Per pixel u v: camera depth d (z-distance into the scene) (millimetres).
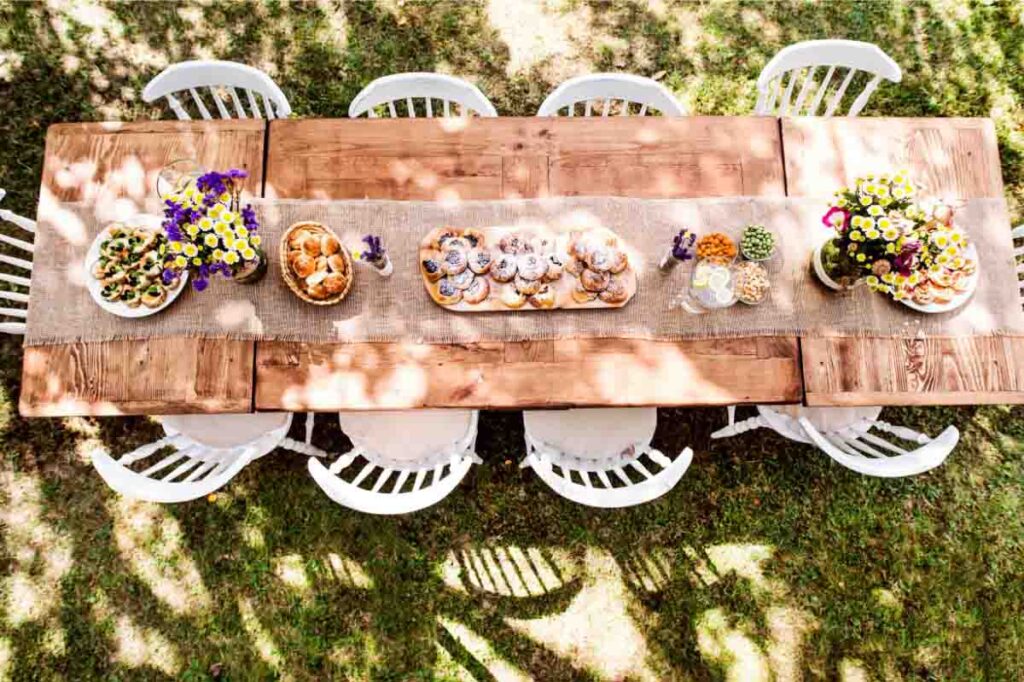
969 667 2926
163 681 2881
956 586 2992
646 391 2152
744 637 2951
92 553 2979
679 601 2979
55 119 3357
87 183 2258
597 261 2131
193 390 2123
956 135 2357
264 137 2318
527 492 3043
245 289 2170
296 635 2930
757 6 3578
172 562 2979
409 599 2965
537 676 2916
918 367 2178
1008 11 3545
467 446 2459
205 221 1816
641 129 2350
